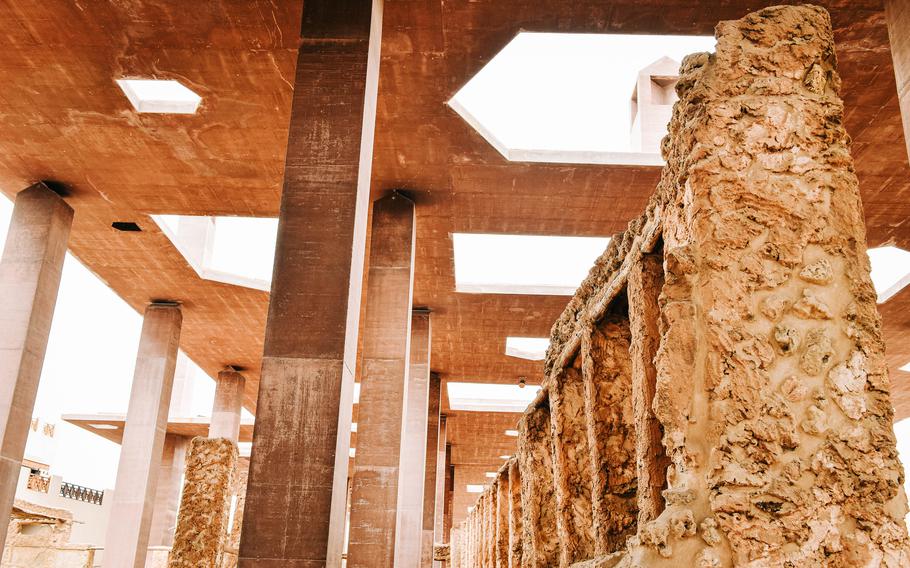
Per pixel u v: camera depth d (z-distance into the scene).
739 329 5.15
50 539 26.83
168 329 22.67
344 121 9.24
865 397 5.00
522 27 11.67
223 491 20.72
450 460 44.06
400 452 15.17
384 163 15.48
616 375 9.41
